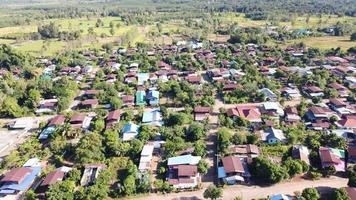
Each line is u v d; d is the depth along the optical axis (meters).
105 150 101.00
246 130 114.50
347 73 167.88
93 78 176.62
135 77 172.38
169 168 93.38
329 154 92.75
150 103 138.62
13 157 101.31
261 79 160.25
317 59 198.00
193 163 93.69
